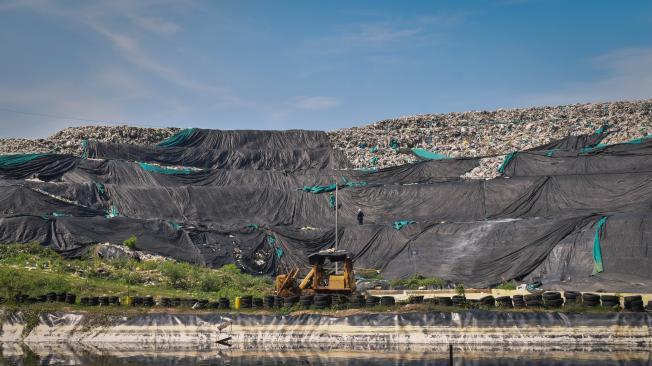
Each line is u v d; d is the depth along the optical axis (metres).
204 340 55.69
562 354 48.97
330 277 61.12
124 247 81.62
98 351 54.41
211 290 71.81
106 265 75.62
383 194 98.25
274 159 116.56
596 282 66.88
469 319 52.41
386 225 87.94
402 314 53.62
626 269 69.94
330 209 99.06
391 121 130.12
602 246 72.25
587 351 49.75
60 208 89.81
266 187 101.50
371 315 54.12
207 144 119.69
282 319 55.59
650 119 111.75
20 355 52.88
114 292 64.94
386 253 85.62
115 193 97.00
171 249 83.81
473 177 101.62
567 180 89.12
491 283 74.06
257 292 70.00
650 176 85.81
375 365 47.44
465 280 76.12
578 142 106.38
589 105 125.31
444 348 52.00
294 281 62.38
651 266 69.00
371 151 118.88
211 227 90.38
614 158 96.00
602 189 86.81
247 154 116.38
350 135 124.50
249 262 85.88
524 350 50.56
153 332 56.62
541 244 75.69
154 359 51.16
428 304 55.12
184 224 88.50
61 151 112.12
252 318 56.06
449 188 95.25
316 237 89.12
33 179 100.12
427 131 124.62
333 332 54.12
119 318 57.75
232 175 108.00
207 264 82.94
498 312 52.28
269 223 96.56
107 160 105.06
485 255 78.25
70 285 65.12
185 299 60.50
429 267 80.00
